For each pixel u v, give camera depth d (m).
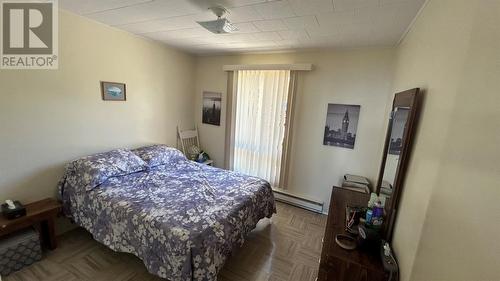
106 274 1.94
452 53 0.95
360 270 1.29
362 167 3.08
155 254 1.70
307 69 3.11
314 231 2.82
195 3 1.88
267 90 3.51
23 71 2.05
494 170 0.54
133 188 2.28
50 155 2.30
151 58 3.28
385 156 2.09
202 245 1.63
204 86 4.15
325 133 3.23
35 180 2.21
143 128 3.32
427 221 0.94
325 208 3.38
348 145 3.12
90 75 2.56
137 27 2.65
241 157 3.91
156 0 1.86
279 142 3.52
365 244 1.42
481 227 0.56
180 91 3.90
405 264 1.15
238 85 3.75
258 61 3.59
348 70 2.99
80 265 2.02
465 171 0.69
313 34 2.49
